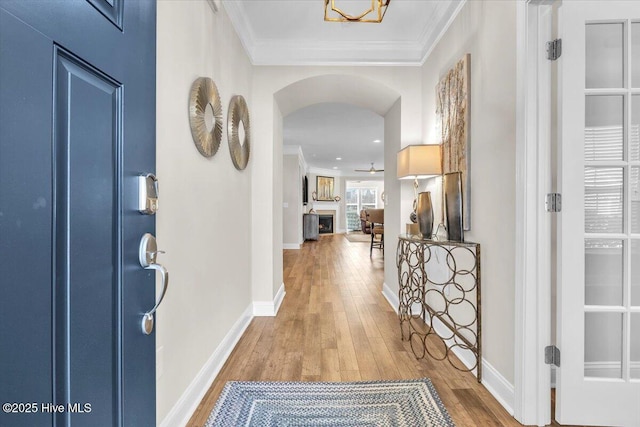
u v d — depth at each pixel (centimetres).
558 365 158
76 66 58
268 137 327
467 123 219
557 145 158
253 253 325
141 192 78
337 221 1341
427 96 312
